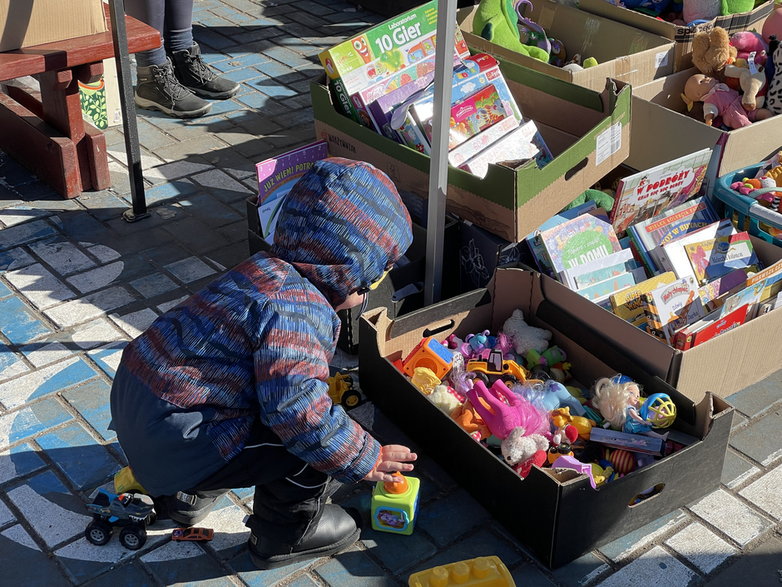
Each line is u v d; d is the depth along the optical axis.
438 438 2.79
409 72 3.62
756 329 3.03
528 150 3.49
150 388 2.09
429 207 3.17
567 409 2.90
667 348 2.83
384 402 3.05
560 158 3.18
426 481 2.84
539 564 2.55
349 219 2.05
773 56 3.97
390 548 2.60
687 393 2.97
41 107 4.43
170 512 2.57
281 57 5.92
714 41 3.96
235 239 4.04
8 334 3.39
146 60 4.94
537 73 3.63
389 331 3.06
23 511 2.67
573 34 4.46
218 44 6.06
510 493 2.54
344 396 3.08
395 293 3.36
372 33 3.59
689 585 2.49
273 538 2.44
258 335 2.01
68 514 2.67
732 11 4.32
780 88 3.91
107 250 3.91
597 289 3.28
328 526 2.53
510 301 3.31
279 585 2.48
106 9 4.44
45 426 2.98
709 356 2.92
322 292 2.10
